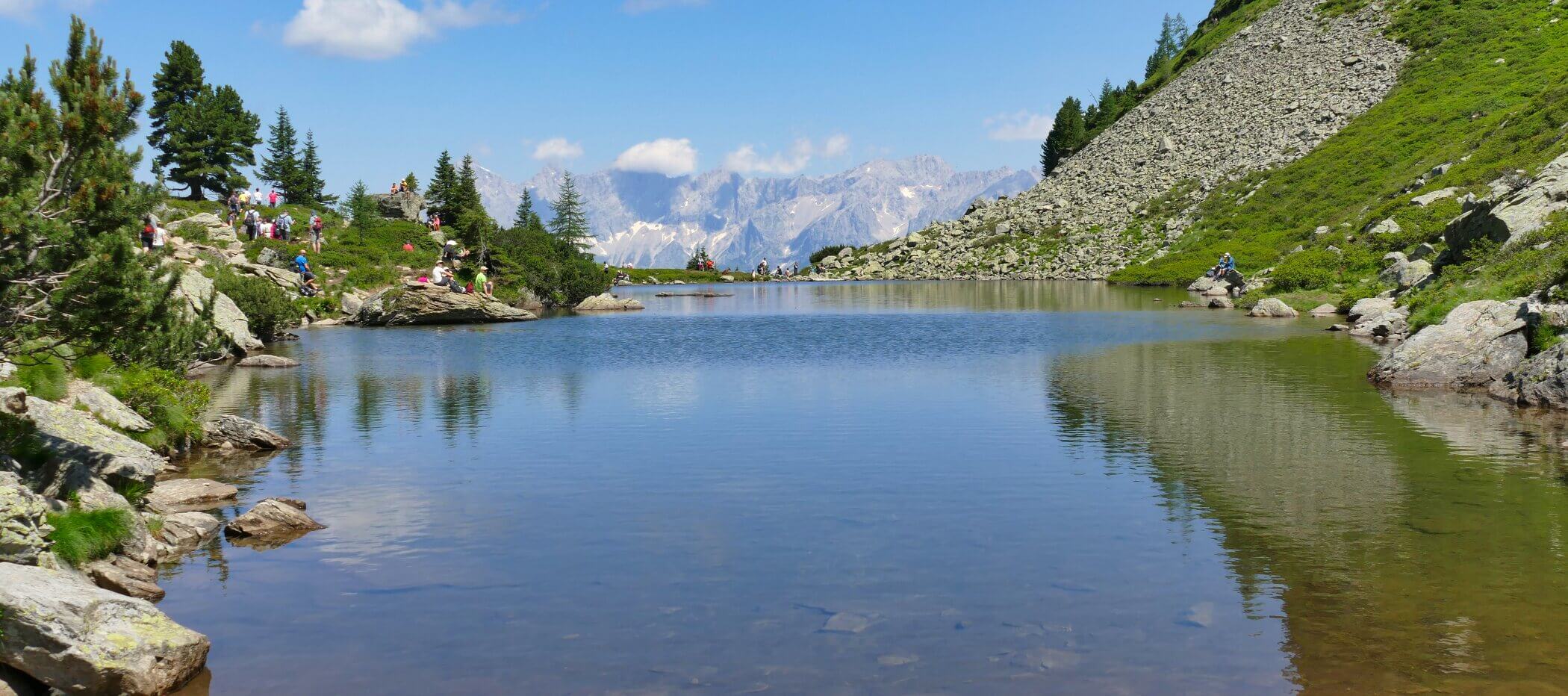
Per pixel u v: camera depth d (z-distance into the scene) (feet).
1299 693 29.81
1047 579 40.22
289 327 167.94
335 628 35.94
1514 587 38.24
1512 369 86.84
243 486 58.34
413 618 36.78
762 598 38.32
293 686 31.40
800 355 127.44
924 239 438.81
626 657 32.91
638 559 43.42
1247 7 497.05
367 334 167.73
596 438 71.97
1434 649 32.68
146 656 31.89
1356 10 416.26
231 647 34.50
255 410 86.07
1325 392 88.07
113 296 45.39
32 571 35.29
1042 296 253.24
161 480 59.67
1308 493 53.36
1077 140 495.41
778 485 56.85
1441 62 345.31
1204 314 186.19
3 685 31.35
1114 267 325.62
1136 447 66.23
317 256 229.04
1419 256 183.32
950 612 36.63
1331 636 33.96
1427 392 87.35
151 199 47.16
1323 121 350.64
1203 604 37.14
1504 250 130.21
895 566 42.04
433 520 50.31
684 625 35.63
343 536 47.55
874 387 96.63
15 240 42.19
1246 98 402.52
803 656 32.78
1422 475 56.90
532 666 32.35
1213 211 331.77
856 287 336.49
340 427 77.46
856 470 60.44
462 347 143.54
